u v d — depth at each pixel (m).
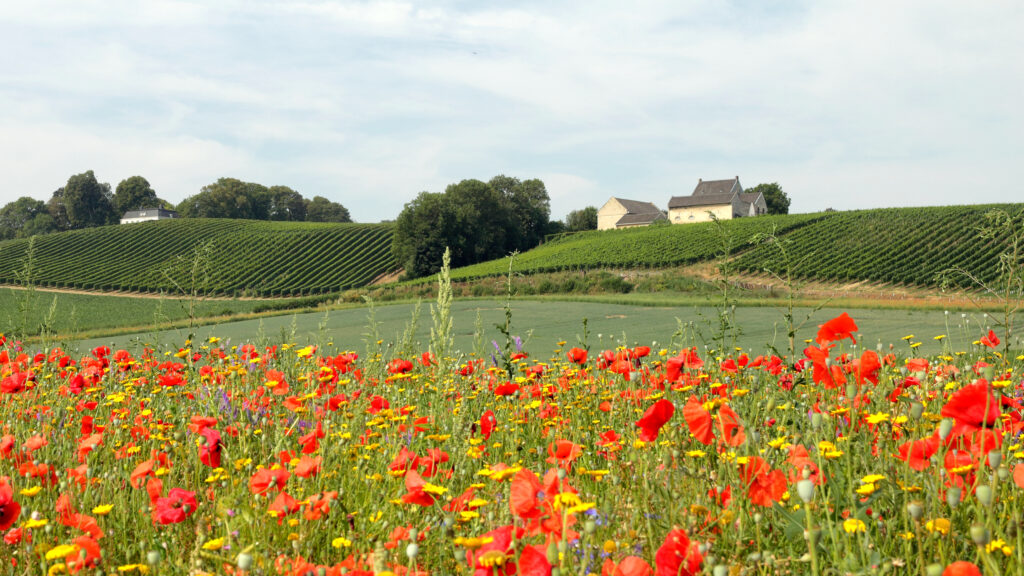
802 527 2.03
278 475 2.53
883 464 2.37
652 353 6.24
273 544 2.45
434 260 94.81
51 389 5.49
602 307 35.41
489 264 89.50
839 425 2.79
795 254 66.38
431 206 97.44
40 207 166.50
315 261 103.25
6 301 67.19
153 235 115.81
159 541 2.57
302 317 37.12
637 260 73.38
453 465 3.05
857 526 1.85
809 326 20.08
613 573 1.78
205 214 158.25
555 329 25.33
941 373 3.73
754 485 2.22
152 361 6.61
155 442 3.64
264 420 3.95
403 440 3.47
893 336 17.12
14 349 6.82
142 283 90.31
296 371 5.84
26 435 3.97
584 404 4.36
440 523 2.45
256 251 107.69
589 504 1.79
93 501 2.87
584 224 152.12
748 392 3.73
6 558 2.52
